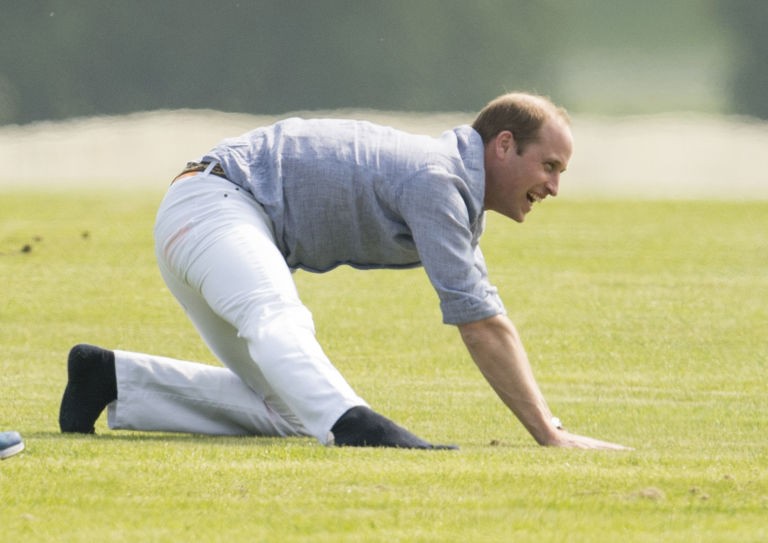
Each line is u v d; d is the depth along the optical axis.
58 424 21.95
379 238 20.33
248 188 20.25
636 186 104.56
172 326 37.16
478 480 15.94
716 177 112.56
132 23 177.62
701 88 163.75
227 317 19.61
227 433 21.16
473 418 23.69
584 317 38.88
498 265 51.56
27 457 17.41
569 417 24.09
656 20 170.12
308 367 18.83
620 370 30.80
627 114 158.00
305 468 16.58
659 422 23.59
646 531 13.81
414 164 19.83
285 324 19.11
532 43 178.38
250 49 180.12
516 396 20.08
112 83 177.62
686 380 29.33
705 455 18.33
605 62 170.88
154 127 157.25
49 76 175.75
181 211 20.09
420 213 19.69
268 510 14.57
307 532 13.67
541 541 13.36
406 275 48.38
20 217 69.44
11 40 175.25
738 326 37.50
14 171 122.88
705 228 66.81
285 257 20.69
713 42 167.88
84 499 15.08
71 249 55.38
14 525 14.00
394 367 30.86
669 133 142.38
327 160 20.08
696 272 49.88
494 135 20.27
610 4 173.25
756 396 27.05
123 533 13.67
